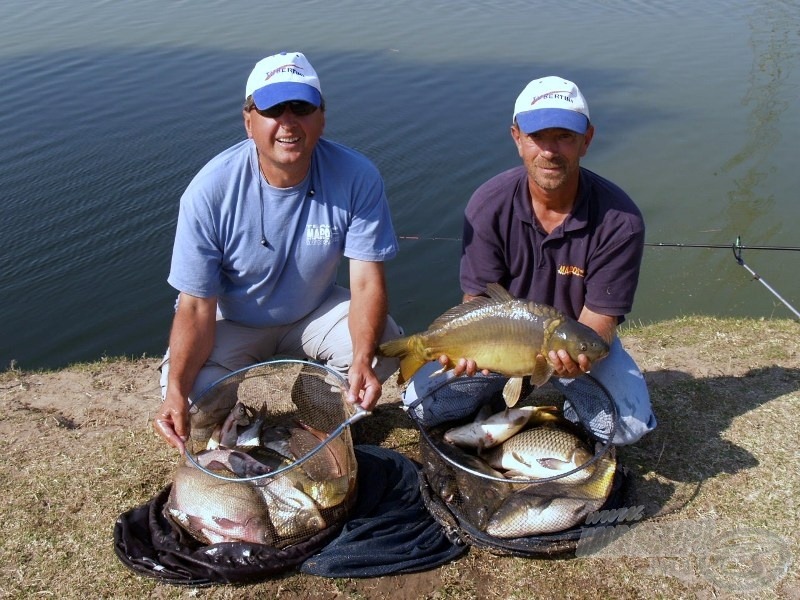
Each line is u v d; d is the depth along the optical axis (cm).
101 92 1291
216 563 330
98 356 727
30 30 1716
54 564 348
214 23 1794
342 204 384
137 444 434
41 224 891
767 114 1305
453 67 1459
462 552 350
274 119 348
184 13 1886
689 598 327
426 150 1098
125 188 966
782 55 1605
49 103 1243
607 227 357
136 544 346
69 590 334
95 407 483
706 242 931
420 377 394
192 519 341
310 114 353
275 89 342
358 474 385
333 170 384
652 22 1880
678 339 546
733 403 455
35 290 798
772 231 956
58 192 959
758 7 2019
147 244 867
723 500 378
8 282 809
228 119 1161
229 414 388
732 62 1561
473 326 335
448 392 388
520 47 1625
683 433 428
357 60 1500
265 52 1518
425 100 1280
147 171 1002
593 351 324
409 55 1534
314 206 383
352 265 395
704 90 1405
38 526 371
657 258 905
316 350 426
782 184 1077
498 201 367
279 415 421
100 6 1986
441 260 888
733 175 1099
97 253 853
